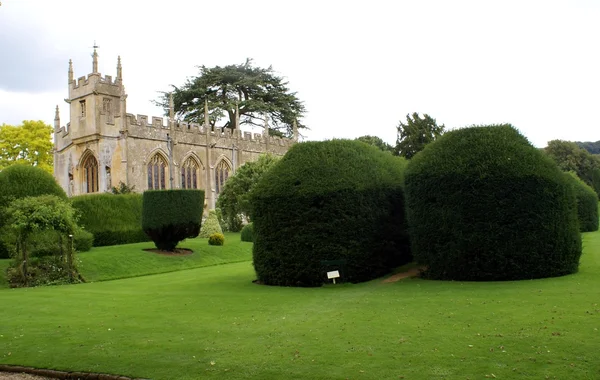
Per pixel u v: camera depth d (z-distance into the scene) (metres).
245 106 71.19
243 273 21.16
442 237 15.51
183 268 27.25
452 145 15.98
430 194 15.70
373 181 17.25
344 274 16.41
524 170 14.95
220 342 9.20
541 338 8.26
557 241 14.88
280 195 16.83
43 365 8.58
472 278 15.20
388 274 17.55
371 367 7.50
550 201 14.92
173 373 7.81
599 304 10.41
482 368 7.20
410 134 57.28
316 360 7.93
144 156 49.97
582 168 67.19
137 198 35.72
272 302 12.99
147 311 12.31
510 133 15.99
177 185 52.97
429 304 11.49
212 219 41.62
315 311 11.60
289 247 16.59
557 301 10.91
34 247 21.89
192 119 69.19
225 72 71.50
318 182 16.70
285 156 18.17
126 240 34.41
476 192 15.09
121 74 50.91
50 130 63.75
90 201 32.97
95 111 48.88
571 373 6.85
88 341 9.70
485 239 14.97
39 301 14.60
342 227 16.45
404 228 18.48
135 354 8.75
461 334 8.80
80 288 18.05
